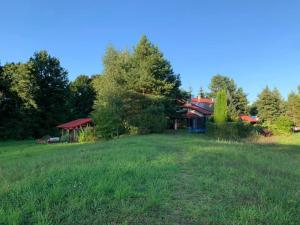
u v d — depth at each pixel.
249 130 42.47
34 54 66.94
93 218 6.14
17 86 59.97
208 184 8.69
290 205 7.12
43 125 64.44
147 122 40.53
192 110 54.94
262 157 16.58
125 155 14.10
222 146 20.36
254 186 8.77
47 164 13.60
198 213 6.43
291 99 70.94
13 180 10.09
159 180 8.84
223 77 101.62
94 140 39.91
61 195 7.28
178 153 15.47
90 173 9.48
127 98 41.62
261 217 6.21
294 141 36.69
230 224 5.95
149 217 6.27
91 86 77.19
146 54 49.53
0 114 57.72
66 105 70.00
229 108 71.75
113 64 51.91
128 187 7.84
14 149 31.95
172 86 47.94
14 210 6.35
